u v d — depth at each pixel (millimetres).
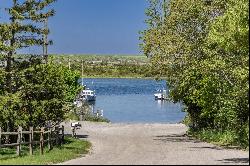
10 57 32531
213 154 25797
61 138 34375
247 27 24516
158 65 38562
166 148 30312
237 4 26453
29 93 33344
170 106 106438
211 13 37031
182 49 37281
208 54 31516
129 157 24219
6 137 30703
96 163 21312
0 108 30797
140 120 75688
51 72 34125
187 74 37500
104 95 145625
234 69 28344
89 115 72438
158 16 38688
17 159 23344
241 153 26469
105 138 42031
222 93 33125
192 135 43594
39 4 32625
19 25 32094
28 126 32938
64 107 36406
